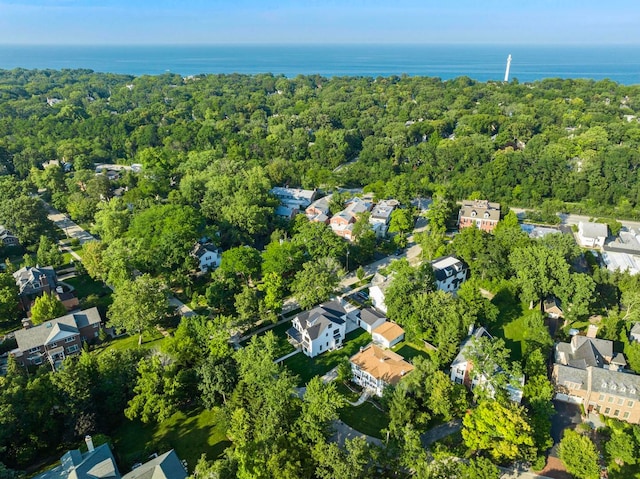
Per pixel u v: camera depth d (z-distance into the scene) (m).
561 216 152.00
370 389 76.19
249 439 62.38
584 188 159.12
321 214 142.50
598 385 71.12
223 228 128.75
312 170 177.75
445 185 169.75
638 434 63.09
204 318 80.44
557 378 74.38
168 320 95.94
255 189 143.00
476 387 69.62
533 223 147.12
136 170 179.75
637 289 96.00
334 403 59.97
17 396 62.50
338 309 91.56
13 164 180.12
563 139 190.12
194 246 118.81
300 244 111.50
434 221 131.38
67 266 116.88
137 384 69.62
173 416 71.69
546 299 98.81
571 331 88.69
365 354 79.62
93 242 107.56
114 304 87.69
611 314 89.50
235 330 90.88
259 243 133.50
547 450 65.12
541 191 160.88
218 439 67.25
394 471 59.09
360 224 126.12
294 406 62.38
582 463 58.66
